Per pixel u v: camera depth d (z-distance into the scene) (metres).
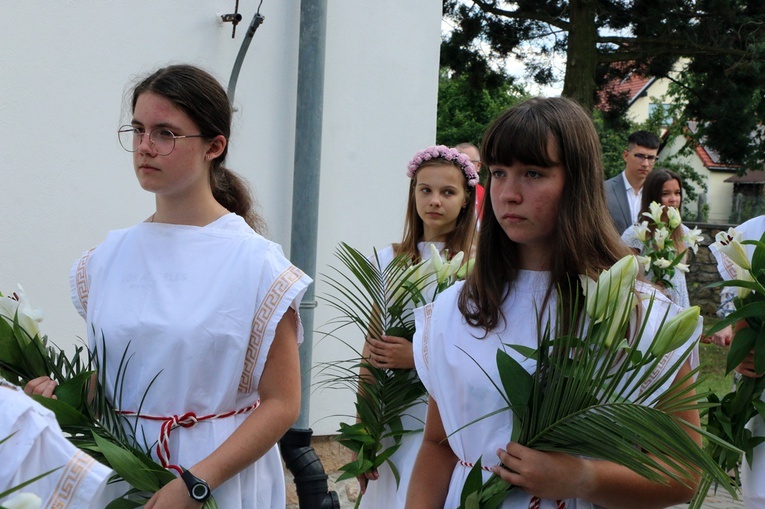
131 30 4.22
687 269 4.31
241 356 2.08
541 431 1.70
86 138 4.13
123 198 4.25
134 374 2.07
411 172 3.55
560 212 1.81
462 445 1.87
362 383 3.05
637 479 1.77
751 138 17.44
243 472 2.13
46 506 1.52
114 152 4.21
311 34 4.52
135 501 2.03
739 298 2.61
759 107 17.08
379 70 4.95
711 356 6.63
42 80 4.00
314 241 4.54
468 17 15.68
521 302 1.89
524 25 15.80
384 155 5.00
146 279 2.12
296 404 2.13
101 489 1.56
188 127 2.09
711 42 15.48
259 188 4.65
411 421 3.13
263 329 2.09
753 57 15.48
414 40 5.06
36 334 2.18
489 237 1.93
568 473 1.68
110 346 2.10
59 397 2.03
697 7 15.18
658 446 1.55
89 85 4.12
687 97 17.61
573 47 14.55
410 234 3.60
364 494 3.35
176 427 2.04
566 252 1.79
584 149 1.81
